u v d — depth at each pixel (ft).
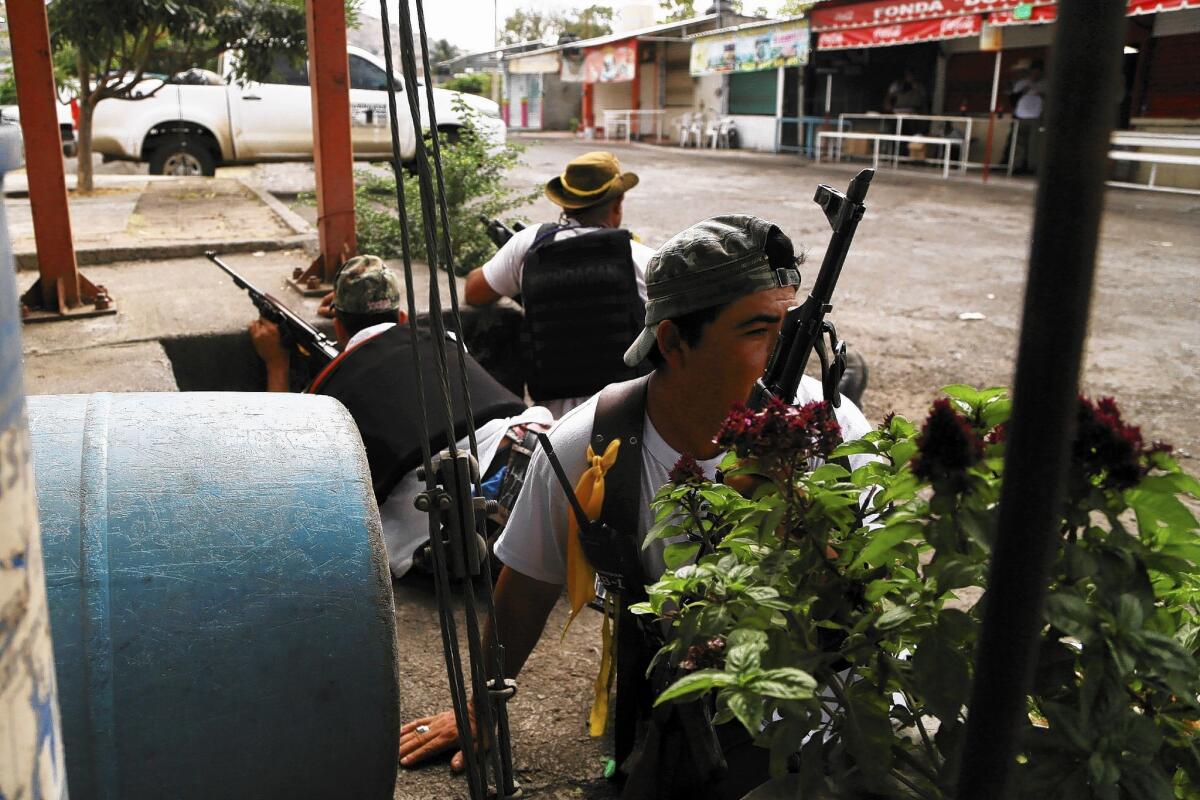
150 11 30.66
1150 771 3.08
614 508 5.53
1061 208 2.00
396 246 21.48
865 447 4.03
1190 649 3.61
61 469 4.58
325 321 15.29
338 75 16.71
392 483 9.29
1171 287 26.02
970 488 3.21
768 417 3.77
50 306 15.43
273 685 4.42
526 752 7.51
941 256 30.89
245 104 41.22
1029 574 2.16
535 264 11.23
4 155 1.96
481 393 9.46
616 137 95.20
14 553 1.99
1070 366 2.06
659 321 5.38
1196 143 42.45
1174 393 17.53
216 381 14.90
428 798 6.79
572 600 5.78
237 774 4.40
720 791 4.98
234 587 4.42
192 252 21.11
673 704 4.88
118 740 4.23
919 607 3.50
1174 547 3.31
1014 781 2.26
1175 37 47.80
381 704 4.57
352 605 4.55
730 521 4.31
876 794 3.66
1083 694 3.09
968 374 18.79
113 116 39.91
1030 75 54.19
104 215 26.48
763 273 5.22
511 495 8.63
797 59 65.57
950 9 52.34
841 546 3.99
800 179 53.36
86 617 4.24
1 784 1.95
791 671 3.26
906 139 57.00
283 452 4.92
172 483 4.64
